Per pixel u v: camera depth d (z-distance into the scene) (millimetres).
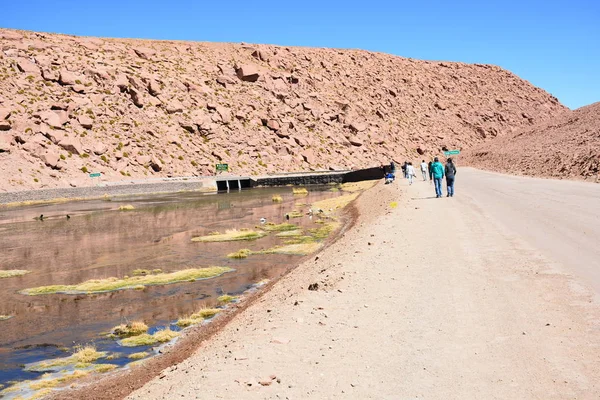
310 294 11711
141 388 9086
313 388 6930
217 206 46531
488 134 130000
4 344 13250
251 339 9242
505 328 8469
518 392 6402
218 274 19703
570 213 19719
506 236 16062
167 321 14438
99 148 72562
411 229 18766
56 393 10078
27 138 67688
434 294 10625
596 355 7223
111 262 23094
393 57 147750
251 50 122875
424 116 126688
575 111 84938
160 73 96188
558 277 11062
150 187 66375
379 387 6812
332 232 28109
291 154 91625
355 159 98188
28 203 54500
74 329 14164
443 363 7363
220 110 91500
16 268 22781
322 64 127125
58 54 90062
